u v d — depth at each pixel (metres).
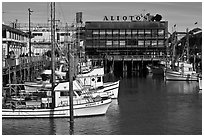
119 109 39.31
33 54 85.56
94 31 113.81
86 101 33.75
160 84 69.12
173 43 106.88
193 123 32.84
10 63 44.50
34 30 107.56
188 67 77.06
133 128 30.70
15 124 31.27
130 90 58.38
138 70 106.56
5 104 33.06
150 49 115.44
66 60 54.78
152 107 41.03
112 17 121.50
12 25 93.88
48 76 48.59
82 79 43.94
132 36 114.69
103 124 31.77
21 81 45.34
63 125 31.08
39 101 33.97
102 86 45.25
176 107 41.31
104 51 114.31
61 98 33.69
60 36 98.31
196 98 48.91
